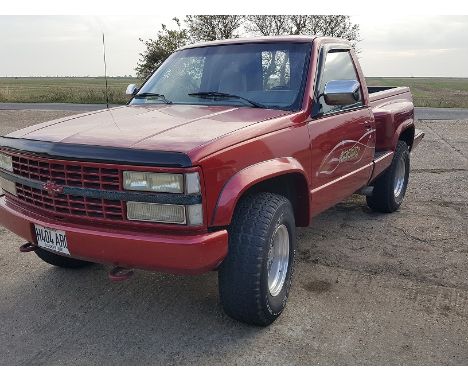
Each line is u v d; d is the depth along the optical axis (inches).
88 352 120.5
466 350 120.0
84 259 120.6
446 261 174.4
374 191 223.5
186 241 107.0
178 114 141.9
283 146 132.3
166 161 105.2
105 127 128.3
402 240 195.5
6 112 799.7
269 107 148.8
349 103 145.9
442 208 239.9
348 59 183.6
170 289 154.6
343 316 136.4
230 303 123.7
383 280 159.5
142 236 109.5
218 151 111.3
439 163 351.9
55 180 118.6
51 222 121.6
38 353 120.0
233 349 121.0
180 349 121.6
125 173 108.5
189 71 171.8
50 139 121.6
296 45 162.9
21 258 179.6
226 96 155.9
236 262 119.3
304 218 150.7
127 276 116.0
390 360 115.6
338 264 172.2
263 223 120.6
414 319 134.6
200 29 951.0
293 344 122.8
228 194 112.4
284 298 135.7
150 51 959.6
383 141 213.2
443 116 714.2
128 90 189.0
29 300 147.6
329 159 157.8
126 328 131.7
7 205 136.8
